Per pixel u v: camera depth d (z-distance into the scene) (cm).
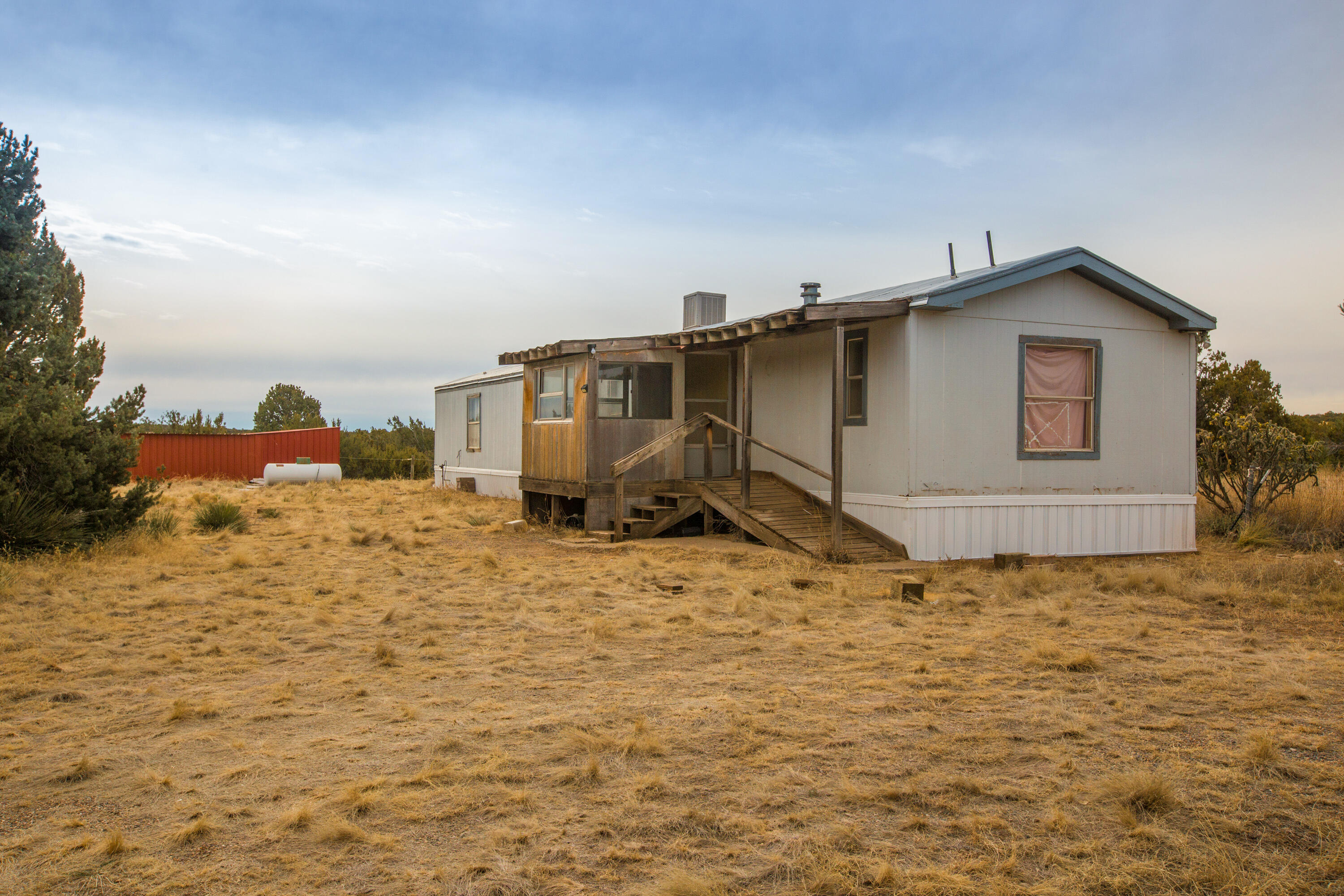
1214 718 514
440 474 2662
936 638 721
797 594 901
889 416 1154
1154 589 942
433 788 412
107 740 482
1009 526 1171
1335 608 841
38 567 998
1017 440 1180
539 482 1620
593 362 1444
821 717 514
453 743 470
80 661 649
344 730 498
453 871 336
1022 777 427
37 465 1101
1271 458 1415
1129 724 504
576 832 369
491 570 1072
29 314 1171
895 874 329
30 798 404
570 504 1617
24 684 586
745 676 610
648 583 990
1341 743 471
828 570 1040
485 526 1630
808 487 1343
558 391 1566
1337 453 1975
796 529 1224
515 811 389
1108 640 713
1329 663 638
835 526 1112
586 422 1446
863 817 383
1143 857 345
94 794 408
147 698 562
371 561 1152
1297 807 392
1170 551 1277
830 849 352
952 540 1137
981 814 384
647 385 1484
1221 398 1781
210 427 3078
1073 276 1214
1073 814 385
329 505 1978
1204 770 433
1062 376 1220
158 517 1330
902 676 604
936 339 1130
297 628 764
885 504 1160
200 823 365
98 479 1180
